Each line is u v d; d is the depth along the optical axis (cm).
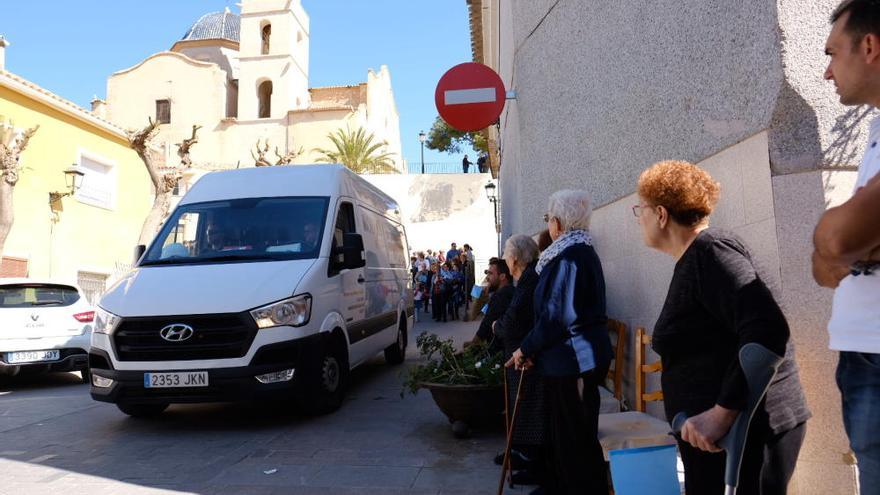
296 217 677
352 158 4019
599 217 561
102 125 1933
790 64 305
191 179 2534
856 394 161
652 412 454
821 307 295
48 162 1741
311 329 579
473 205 3194
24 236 1655
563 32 643
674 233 239
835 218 151
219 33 5338
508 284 578
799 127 306
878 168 162
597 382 323
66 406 730
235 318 544
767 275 214
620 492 269
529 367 342
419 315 2064
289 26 4591
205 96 4544
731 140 345
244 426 589
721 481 215
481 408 510
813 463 292
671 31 416
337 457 478
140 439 555
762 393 191
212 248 655
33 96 1667
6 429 611
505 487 402
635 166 479
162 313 549
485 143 4053
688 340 221
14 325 862
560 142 656
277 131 4459
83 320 921
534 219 758
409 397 710
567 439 318
